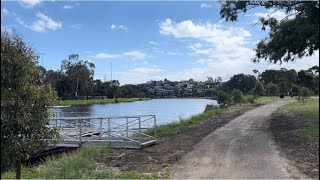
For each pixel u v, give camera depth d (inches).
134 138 622.5
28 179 361.4
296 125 762.8
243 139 594.9
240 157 444.8
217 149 509.0
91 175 372.5
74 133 762.8
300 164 394.0
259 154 459.2
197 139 619.5
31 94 272.1
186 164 422.3
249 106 1657.2
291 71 2876.5
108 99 4355.3
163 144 590.6
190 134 692.7
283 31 768.3
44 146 297.4
